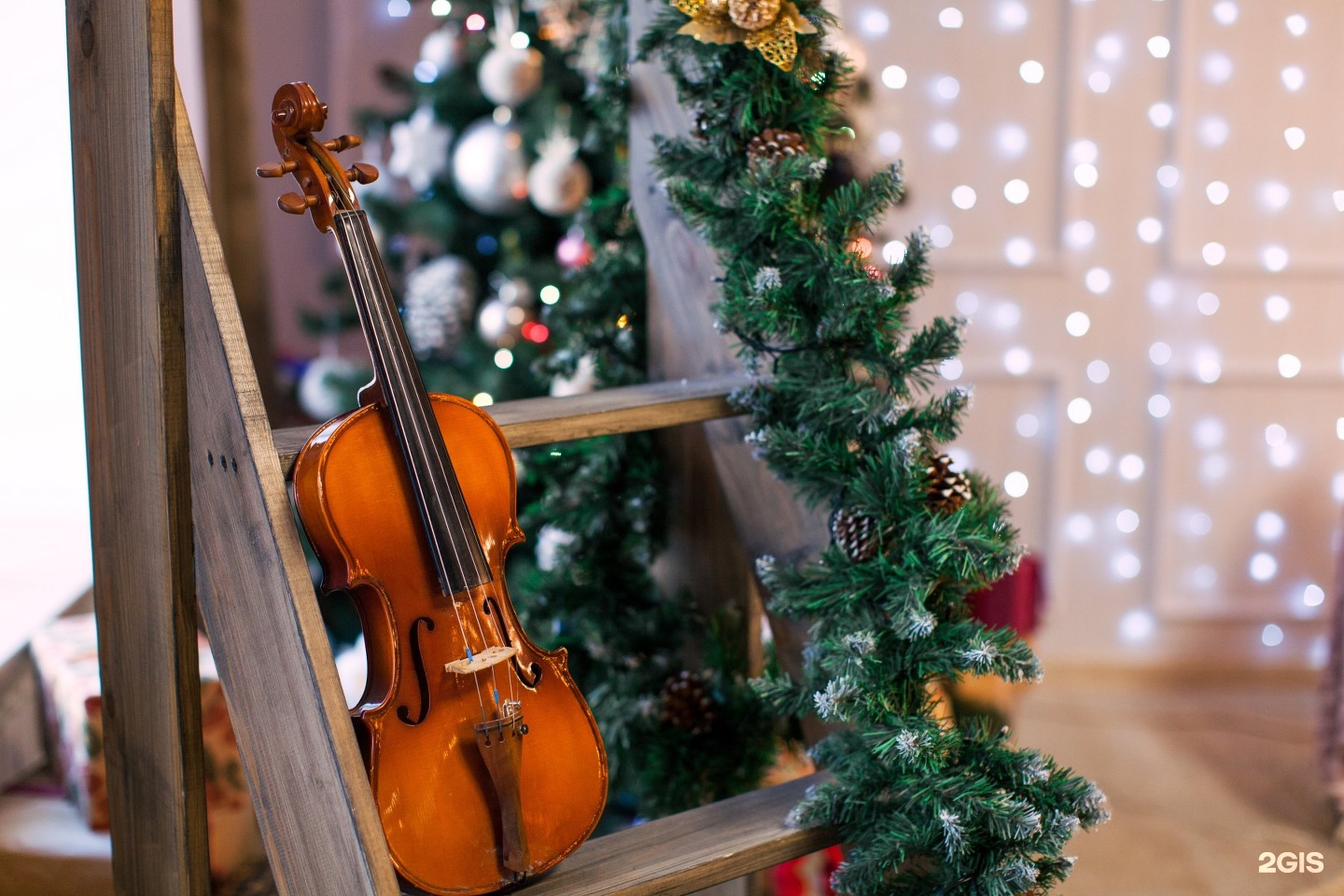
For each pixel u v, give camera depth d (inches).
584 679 74.4
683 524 72.4
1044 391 124.6
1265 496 125.1
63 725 73.9
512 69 93.4
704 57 56.7
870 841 54.1
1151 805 99.6
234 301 47.9
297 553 46.8
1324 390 123.1
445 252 107.1
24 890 70.3
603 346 73.1
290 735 47.6
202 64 135.7
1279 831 94.8
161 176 48.1
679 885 51.3
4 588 89.1
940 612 56.0
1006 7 118.3
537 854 49.0
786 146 56.1
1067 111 119.2
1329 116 118.7
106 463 52.2
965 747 54.9
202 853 51.9
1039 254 122.2
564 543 74.7
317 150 49.6
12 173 112.3
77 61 50.2
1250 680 127.9
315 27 171.9
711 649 69.3
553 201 91.7
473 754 48.1
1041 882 53.9
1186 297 121.9
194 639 51.0
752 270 55.8
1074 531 126.7
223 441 48.2
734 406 58.1
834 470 55.7
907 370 55.8
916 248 55.8
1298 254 120.8
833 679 53.9
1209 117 118.6
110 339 51.0
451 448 49.9
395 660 47.4
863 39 118.6
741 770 68.0
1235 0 116.4
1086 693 125.6
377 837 45.5
